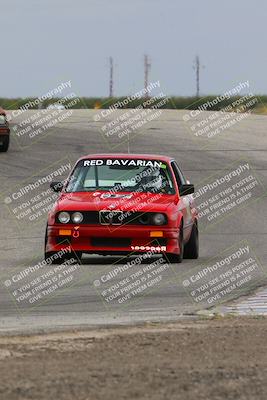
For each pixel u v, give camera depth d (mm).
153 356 16953
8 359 16672
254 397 14328
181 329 19969
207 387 14836
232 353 17297
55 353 17203
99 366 16141
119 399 14086
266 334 19203
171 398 14195
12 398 14047
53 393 14359
